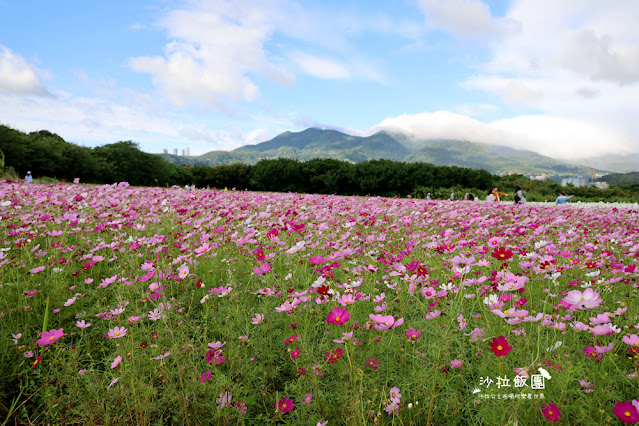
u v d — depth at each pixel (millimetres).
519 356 1891
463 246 3688
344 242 3859
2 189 6695
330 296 2328
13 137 29641
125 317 2482
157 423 1669
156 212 5539
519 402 1404
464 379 1910
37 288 2729
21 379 1839
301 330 2270
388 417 1674
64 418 1642
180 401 1640
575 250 3721
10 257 3410
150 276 2402
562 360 1799
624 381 1746
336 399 1798
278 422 1745
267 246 3611
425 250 3896
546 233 4812
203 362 2018
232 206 6270
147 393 1627
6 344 2053
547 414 1411
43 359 2057
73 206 5266
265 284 2969
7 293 2578
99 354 2172
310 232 4699
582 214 7371
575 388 1749
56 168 32750
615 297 2773
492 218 6250
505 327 2213
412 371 1853
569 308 1953
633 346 1773
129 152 43625
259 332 2377
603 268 2918
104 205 5719
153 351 1987
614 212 8086
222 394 1641
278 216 5547
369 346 2096
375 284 3049
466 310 2625
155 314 2232
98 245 3533
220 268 3496
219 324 2461
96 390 1752
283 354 2172
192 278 2895
